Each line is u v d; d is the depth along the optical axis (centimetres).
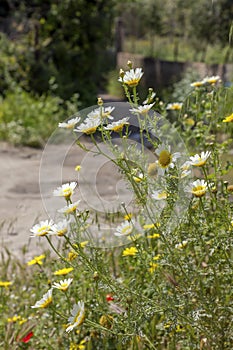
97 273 227
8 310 330
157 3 1555
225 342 233
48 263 347
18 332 300
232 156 311
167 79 1223
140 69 221
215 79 329
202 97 346
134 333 228
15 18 1149
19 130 901
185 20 1440
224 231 237
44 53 1135
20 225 531
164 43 1535
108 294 293
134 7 1573
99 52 1205
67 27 1147
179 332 255
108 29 1198
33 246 464
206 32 1312
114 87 1135
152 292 263
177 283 243
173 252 232
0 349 294
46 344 285
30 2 1145
